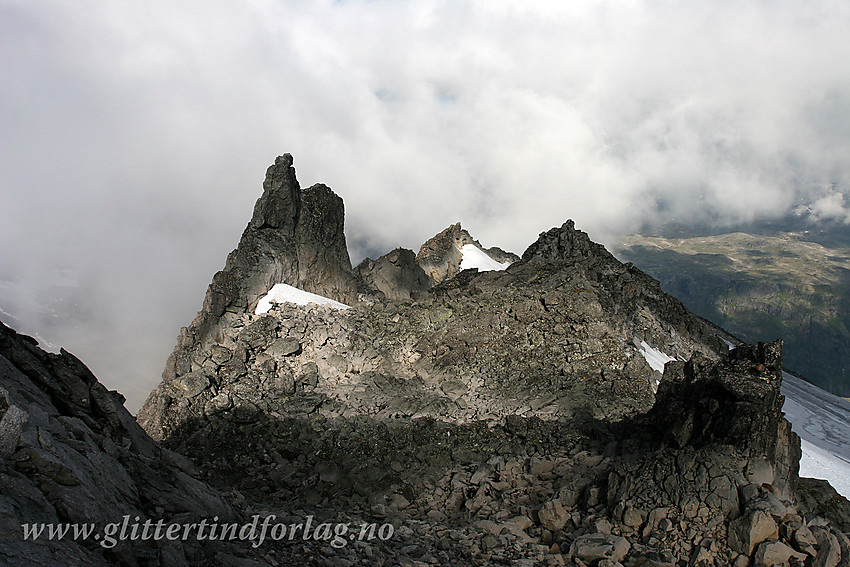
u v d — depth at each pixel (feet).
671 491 69.97
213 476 102.68
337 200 201.57
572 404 129.18
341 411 128.26
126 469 52.90
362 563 59.77
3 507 34.14
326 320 163.43
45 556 33.22
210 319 159.22
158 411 122.62
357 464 102.99
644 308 210.59
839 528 68.59
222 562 47.93
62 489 40.11
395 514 82.89
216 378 132.77
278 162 189.16
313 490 94.68
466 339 157.69
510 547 69.72
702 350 222.07
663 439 80.59
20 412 41.50
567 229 232.73
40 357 58.44
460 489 91.40
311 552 58.39
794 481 72.38
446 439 113.19
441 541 70.79
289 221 185.88
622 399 133.59
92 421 57.06
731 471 68.85
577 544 66.69
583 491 80.43
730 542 63.46
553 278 176.76
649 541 66.39
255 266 174.81
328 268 195.21
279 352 148.36
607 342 154.51
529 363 148.97
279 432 117.50
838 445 176.14
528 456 101.50
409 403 130.11
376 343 161.38
